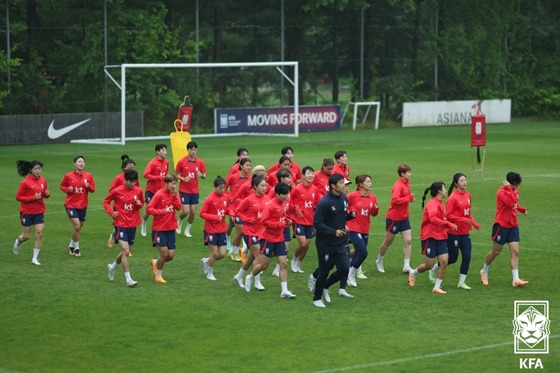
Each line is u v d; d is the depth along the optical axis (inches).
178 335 826.2
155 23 3521.2
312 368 728.3
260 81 3831.2
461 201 1005.2
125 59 3464.6
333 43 4013.3
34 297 975.0
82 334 830.5
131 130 3193.9
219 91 3735.2
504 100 4111.7
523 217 1524.4
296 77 3218.5
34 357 761.6
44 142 2947.8
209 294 995.9
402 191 1101.7
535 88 4370.1
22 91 3184.1
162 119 3489.2
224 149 2758.4
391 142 3043.8
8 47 3125.0
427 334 828.6
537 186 1924.2
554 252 1233.4
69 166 2271.2
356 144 2952.8
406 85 4082.2
